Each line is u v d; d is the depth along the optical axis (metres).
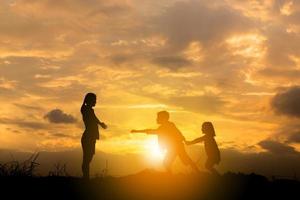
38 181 11.86
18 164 12.39
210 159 14.00
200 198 11.34
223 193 11.77
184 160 14.12
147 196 11.31
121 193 11.44
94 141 13.33
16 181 11.64
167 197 11.30
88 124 13.28
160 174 13.20
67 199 10.79
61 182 11.95
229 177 13.07
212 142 14.07
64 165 12.93
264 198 11.48
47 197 10.80
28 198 10.65
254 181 12.66
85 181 12.23
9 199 10.51
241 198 11.45
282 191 12.03
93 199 10.89
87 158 13.08
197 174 13.65
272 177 13.23
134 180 12.49
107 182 12.26
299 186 12.49
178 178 12.92
